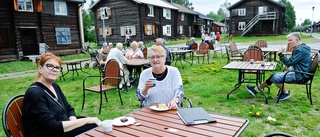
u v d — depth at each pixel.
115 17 26.81
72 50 18.12
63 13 17.48
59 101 2.36
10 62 13.70
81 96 5.66
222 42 26.12
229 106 4.40
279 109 4.13
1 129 3.80
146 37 26.45
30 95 2.03
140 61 6.65
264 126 3.45
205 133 1.71
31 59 14.30
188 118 1.97
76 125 2.08
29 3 15.11
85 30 46.53
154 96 2.68
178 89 2.59
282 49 4.45
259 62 5.25
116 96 5.49
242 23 34.91
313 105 4.27
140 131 1.79
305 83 4.29
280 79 4.42
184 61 11.21
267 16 32.22
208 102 4.74
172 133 1.73
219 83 6.34
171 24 32.50
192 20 39.84
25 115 2.04
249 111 4.07
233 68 4.50
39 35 15.86
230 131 1.73
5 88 7.19
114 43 27.52
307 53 4.20
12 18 14.22
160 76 2.68
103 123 1.80
